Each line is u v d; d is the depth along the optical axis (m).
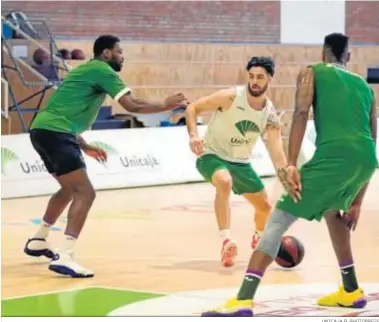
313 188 8.02
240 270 10.93
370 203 18.62
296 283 9.95
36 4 29.02
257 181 11.20
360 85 8.31
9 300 9.13
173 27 31.36
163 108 10.49
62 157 10.57
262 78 10.65
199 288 9.75
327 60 8.54
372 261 11.56
